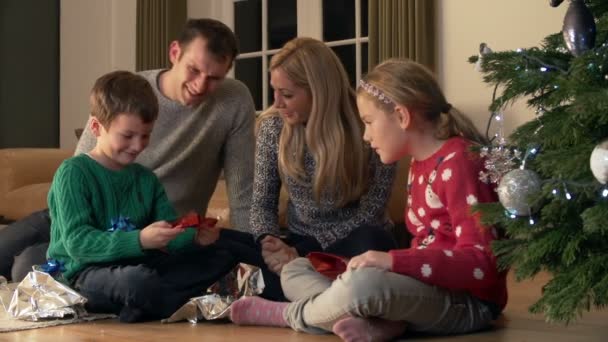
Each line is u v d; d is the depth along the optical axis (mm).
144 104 2146
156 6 5328
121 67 5672
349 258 2121
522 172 1509
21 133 5840
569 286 1465
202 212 2633
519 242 1589
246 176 2566
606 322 1965
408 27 4277
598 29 1552
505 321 1992
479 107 4152
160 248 2109
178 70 2414
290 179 2268
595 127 1479
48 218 2535
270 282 2170
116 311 2098
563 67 1577
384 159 1874
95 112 2168
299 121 2217
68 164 2141
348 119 2188
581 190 1448
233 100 2553
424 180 1832
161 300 2025
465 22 4199
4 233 2535
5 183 4375
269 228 2322
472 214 1651
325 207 2229
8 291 2143
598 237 1522
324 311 1745
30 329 1929
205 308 1990
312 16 5016
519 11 4027
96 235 2043
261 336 1802
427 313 1718
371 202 2217
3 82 5738
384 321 1711
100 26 5785
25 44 5848
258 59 5301
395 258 1678
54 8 6008
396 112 1817
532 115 3898
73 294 2023
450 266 1679
